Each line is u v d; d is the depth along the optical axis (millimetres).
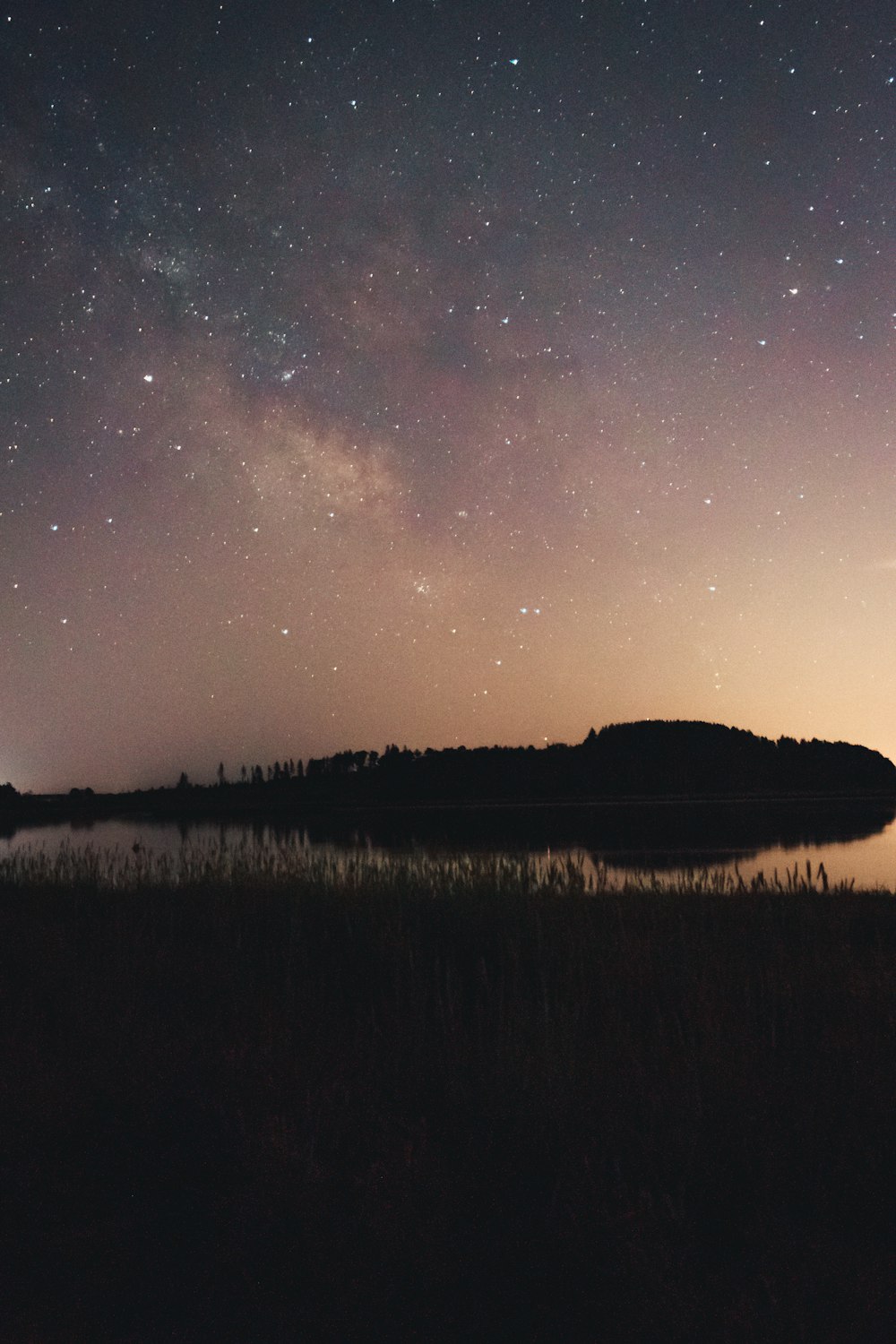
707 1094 3025
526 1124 2877
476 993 4598
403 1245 2166
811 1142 2709
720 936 5578
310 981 4691
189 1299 2010
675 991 4391
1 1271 2119
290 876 8180
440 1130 2867
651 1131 2703
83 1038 3664
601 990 4414
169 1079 3232
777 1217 2326
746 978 4395
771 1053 3445
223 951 5312
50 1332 1887
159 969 4824
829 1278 2047
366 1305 1983
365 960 5402
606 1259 2100
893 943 5746
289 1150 2562
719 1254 2211
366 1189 2359
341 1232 2236
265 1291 2039
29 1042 3584
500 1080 3115
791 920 6273
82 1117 2988
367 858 9352
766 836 23500
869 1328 1865
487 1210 2377
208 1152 2693
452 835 24547
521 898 7004
